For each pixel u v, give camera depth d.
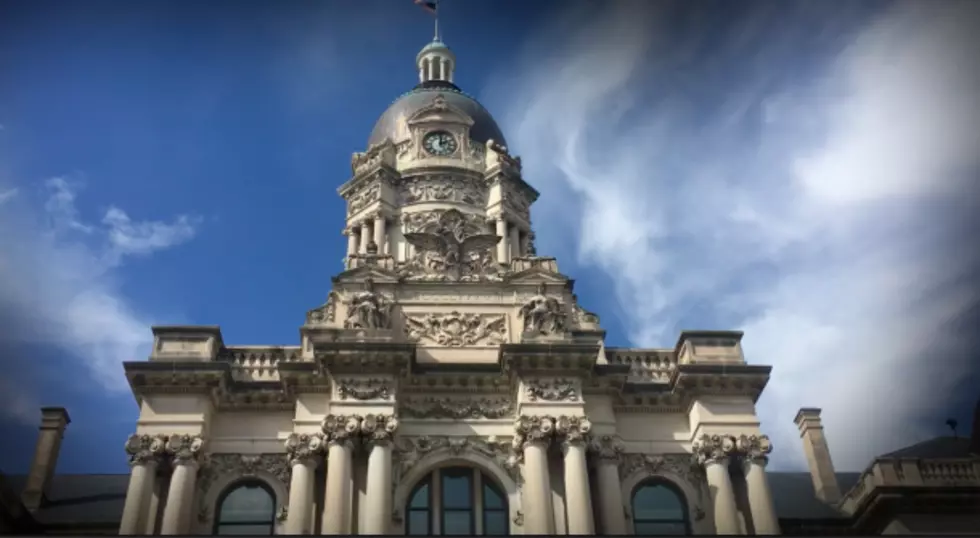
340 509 39.97
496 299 47.56
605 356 47.25
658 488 43.97
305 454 41.94
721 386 44.91
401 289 47.47
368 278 46.97
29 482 45.97
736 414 44.28
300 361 44.38
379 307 45.16
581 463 41.56
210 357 44.28
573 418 42.53
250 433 43.75
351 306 45.19
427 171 66.56
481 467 43.19
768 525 41.41
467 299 47.41
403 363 43.28
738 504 42.97
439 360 45.53
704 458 43.31
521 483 42.50
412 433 43.47
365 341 43.34
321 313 47.03
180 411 42.66
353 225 65.81
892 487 43.72
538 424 42.38
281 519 41.81
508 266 49.44
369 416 41.94
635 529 42.66
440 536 36.00
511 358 43.44
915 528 43.25
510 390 44.72
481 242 49.75
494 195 66.19
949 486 44.00
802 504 47.59
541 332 44.88
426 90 73.50
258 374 45.62
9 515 41.69
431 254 49.00
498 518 42.28
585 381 44.69
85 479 48.59
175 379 43.09
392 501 41.28
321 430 42.41
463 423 43.88
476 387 44.69
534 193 68.25
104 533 40.84
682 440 44.75
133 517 39.78
